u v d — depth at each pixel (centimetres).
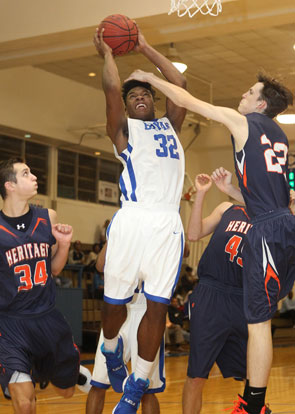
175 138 341
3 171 348
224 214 396
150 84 352
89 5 777
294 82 1257
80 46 836
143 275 326
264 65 1245
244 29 773
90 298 1365
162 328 324
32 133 1313
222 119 323
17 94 1279
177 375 812
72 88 1392
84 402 591
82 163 1503
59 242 361
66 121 1377
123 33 334
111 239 330
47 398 620
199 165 1712
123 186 329
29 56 878
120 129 331
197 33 788
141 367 324
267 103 342
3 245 340
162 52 1149
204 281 386
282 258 320
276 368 925
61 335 358
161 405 564
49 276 355
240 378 393
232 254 375
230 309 376
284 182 329
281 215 322
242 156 327
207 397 624
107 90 325
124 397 324
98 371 379
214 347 374
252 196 326
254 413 311
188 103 322
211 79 1330
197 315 378
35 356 354
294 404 573
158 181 327
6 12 830
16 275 341
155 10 735
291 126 1496
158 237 322
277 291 319
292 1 698
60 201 1435
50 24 800
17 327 343
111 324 337
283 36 1092
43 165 1413
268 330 316
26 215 353
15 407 328
